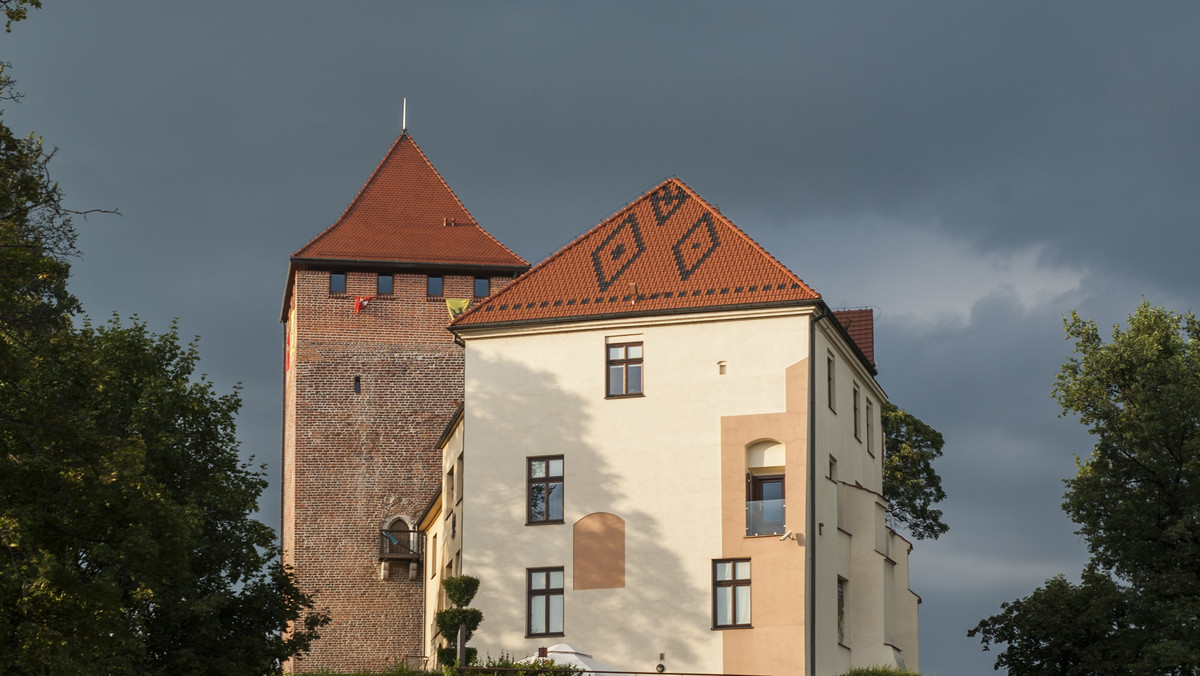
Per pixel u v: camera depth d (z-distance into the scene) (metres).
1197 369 66.12
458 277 83.12
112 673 40.25
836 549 58.62
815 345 58.12
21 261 35.59
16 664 35.91
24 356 38.47
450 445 68.69
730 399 57.69
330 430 80.62
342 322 81.75
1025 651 65.50
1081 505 65.75
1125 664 61.75
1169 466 64.50
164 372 50.91
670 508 57.22
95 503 37.28
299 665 77.12
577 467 58.56
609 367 59.38
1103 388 67.00
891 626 60.94
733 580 56.06
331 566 78.88
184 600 46.78
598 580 57.22
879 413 70.38
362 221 84.25
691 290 59.38
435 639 73.19
